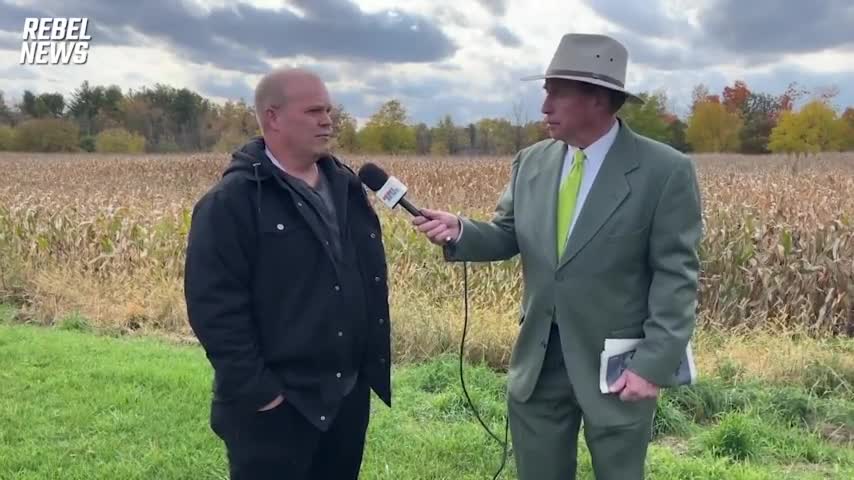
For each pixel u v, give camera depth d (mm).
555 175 2701
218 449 4238
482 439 4336
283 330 2484
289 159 2529
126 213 10234
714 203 10242
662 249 2508
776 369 5625
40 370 5594
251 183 2449
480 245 2842
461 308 6996
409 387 5375
